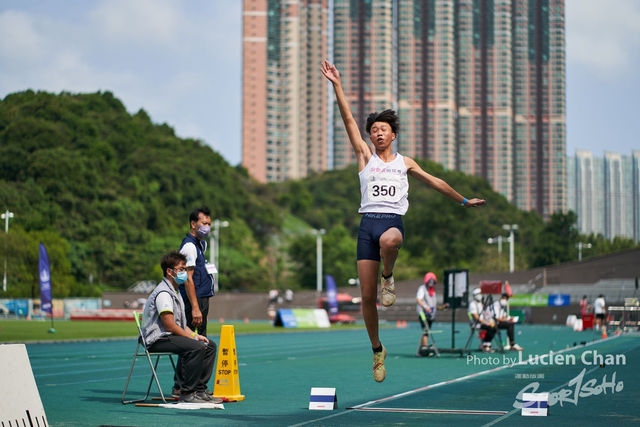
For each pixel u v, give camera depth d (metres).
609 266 109.69
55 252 118.38
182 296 18.05
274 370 26.55
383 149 12.66
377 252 12.32
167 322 16.47
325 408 15.75
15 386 11.26
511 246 131.12
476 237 177.75
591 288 108.44
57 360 29.78
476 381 22.17
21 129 160.88
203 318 18.22
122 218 159.00
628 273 108.12
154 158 193.75
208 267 18.31
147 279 150.50
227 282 160.62
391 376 24.16
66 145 169.25
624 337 53.38
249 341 49.28
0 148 154.75
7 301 95.06
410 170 12.64
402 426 13.23
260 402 17.19
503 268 164.00
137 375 23.53
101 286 143.62
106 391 19.17
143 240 159.62
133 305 118.81
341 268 166.25
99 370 25.36
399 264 163.62
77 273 141.75
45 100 177.62
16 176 152.25
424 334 34.06
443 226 176.62
